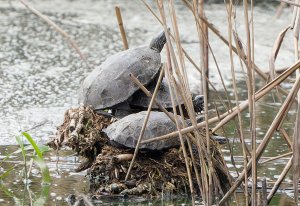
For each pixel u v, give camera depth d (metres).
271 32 35.06
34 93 26.30
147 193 17.02
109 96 18.38
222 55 31.59
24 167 18.69
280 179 15.13
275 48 15.62
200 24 15.29
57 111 24.09
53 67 29.94
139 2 41.62
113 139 17.17
